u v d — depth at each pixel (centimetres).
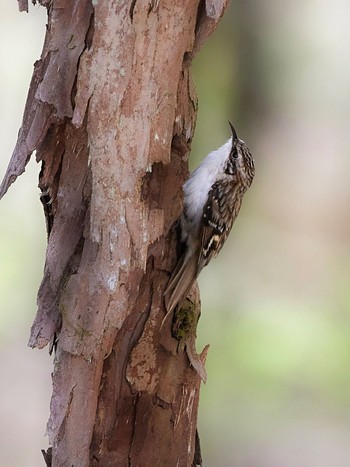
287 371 1152
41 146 532
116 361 564
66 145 534
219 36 1159
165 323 576
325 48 1323
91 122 517
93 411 552
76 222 540
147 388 572
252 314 1231
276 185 1375
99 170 521
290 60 1278
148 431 577
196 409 602
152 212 530
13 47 1189
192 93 561
